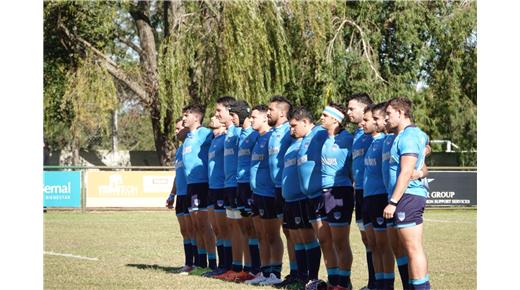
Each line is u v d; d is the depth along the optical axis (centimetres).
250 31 4041
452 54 5038
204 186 1709
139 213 3822
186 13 4131
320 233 1368
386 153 1188
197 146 1716
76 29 4562
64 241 2527
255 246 1597
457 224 3119
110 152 6341
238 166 1602
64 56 4753
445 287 1503
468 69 5128
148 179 3969
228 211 1623
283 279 1595
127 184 3953
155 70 4644
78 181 3931
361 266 1833
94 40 4612
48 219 3456
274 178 1508
